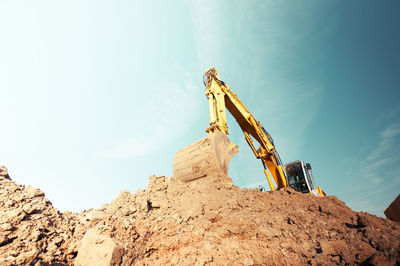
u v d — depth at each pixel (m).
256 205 8.10
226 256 5.28
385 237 4.55
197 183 9.94
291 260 4.95
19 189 7.13
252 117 17.94
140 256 5.71
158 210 8.71
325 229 6.25
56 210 6.99
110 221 6.31
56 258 4.97
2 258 4.14
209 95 14.94
